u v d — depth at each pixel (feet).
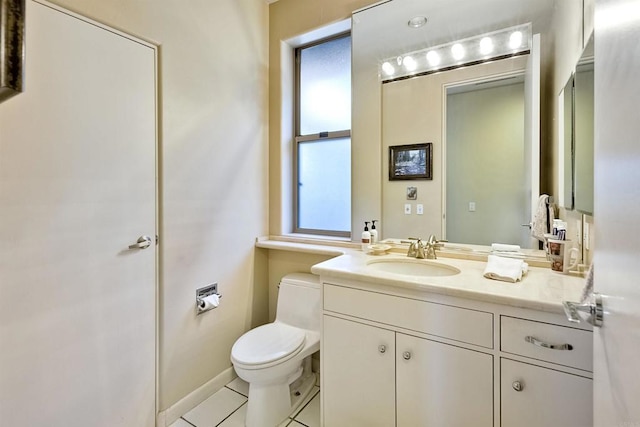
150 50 4.92
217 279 6.20
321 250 6.45
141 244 4.81
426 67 5.86
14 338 3.61
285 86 7.54
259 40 7.19
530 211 4.98
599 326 2.11
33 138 3.70
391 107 6.25
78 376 4.17
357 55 6.54
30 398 3.74
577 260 4.17
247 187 6.93
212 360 6.10
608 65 1.95
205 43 5.83
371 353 4.34
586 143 3.47
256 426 5.04
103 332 4.43
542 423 3.28
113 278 4.53
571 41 4.02
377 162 6.44
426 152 5.88
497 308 3.49
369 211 6.55
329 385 4.73
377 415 4.32
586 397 3.07
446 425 3.82
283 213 7.55
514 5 5.11
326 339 4.75
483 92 5.36
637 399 1.47
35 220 3.74
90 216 4.25
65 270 4.02
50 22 3.80
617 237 1.79
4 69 1.15
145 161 4.90
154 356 5.09
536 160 4.94
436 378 3.87
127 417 4.72
